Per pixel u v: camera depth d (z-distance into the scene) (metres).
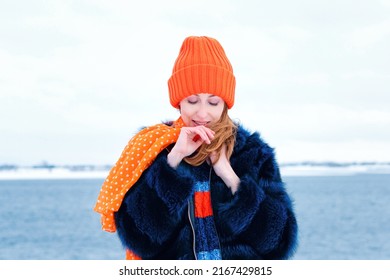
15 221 51.88
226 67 2.34
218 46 2.40
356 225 45.06
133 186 2.25
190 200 2.27
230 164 2.32
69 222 50.44
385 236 37.69
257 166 2.31
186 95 2.31
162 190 2.19
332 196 84.00
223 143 2.29
